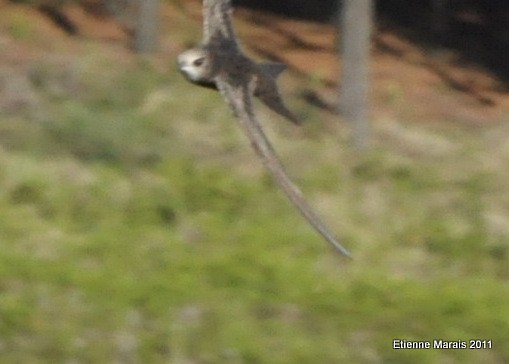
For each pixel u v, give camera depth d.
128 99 27.52
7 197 21.39
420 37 38.12
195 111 27.00
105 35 34.66
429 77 35.22
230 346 16.88
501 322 18.41
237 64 8.48
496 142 27.88
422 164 25.62
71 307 17.64
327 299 18.59
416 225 22.03
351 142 27.20
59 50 32.09
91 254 19.75
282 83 32.06
